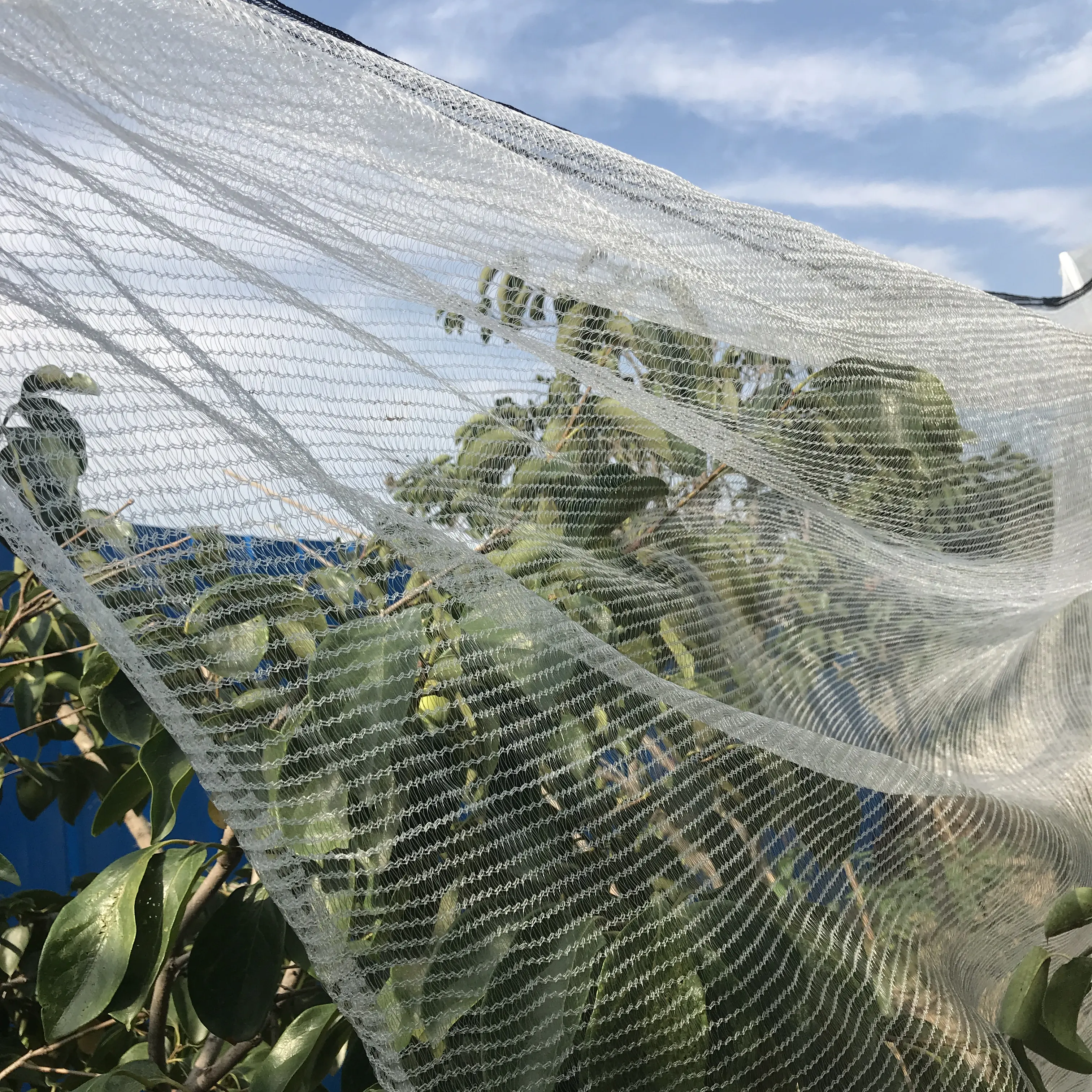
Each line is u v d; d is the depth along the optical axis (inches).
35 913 50.9
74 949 27.3
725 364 33.0
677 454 32.8
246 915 30.0
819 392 34.1
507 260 26.8
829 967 26.3
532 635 23.0
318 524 20.7
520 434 27.6
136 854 29.5
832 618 35.1
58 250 18.3
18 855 81.2
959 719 38.3
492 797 21.7
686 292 30.0
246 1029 29.0
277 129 22.0
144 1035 43.6
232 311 20.6
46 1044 44.6
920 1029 27.6
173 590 18.8
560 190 26.4
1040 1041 30.3
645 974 22.7
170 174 20.1
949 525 35.8
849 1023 25.9
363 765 20.1
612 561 30.9
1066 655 42.1
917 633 36.5
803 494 34.0
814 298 32.4
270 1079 28.1
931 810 31.4
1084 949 34.5
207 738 18.7
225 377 19.5
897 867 30.3
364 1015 19.3
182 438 18.8
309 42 22.2
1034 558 37.8
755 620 33.9
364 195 24.0
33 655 56.1
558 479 29.2
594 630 27.6
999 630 38.1
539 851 22.1
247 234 21.8
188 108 20.4
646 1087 22.0
